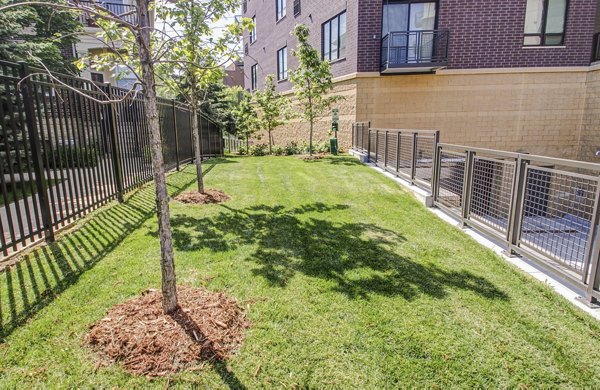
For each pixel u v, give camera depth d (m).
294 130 18.19
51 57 9.89
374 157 10.62
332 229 4.71
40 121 3.89
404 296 3.01
